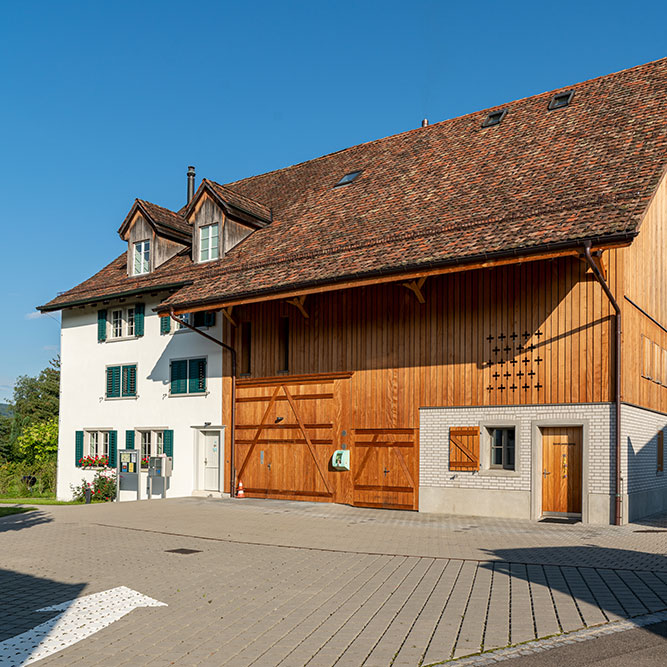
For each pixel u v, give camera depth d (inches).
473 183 751.7
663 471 733.9
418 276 642.2
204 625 298.5
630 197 580.4
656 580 368.2
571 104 807.7
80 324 1095.6
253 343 870.4
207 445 920.9
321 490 787.4
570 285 635.5
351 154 1016.2
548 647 259.8
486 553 459.2
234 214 917.2
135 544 515.2
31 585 380.5
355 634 283.3
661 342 742.5
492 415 670.5
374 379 754.8
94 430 1046.4
